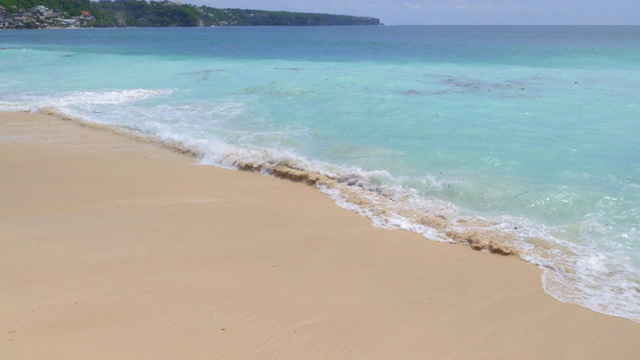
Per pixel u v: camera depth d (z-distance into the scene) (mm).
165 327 4559
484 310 4930
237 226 6969
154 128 12242
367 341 4441
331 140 10773
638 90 15805
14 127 12844
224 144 10656
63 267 5707
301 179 8844
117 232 6758
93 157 10461
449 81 18500
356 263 5883
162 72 22297
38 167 9844
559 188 7695
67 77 21047
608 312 4926
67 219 7270
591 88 16375
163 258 5965
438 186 8008
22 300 4980
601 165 8711
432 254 6113
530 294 5219
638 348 4395
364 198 7855
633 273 5574
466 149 9766
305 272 5660
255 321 4680
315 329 4586
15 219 7285
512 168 8672
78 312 4770
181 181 9008
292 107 14062
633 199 7277
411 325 4680
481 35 74250
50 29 115062
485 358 4262
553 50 30922
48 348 4215
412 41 50062
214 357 4184
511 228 6641
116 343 4312
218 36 71500
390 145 10219
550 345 4441
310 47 40625
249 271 5668
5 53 32844
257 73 21500
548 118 12203
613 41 46219
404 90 16500
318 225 6996
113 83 19219
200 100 15484
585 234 6395
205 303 4965
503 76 19688
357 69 22922
